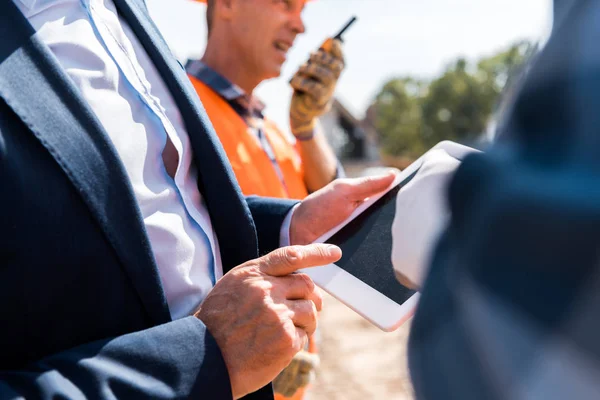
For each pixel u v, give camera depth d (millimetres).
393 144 71500
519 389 499
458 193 650
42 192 996
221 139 2229
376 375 4734
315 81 2604
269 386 1330
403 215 964
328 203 1558
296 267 1148
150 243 1108
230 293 1129
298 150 2719
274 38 2389
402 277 942
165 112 1329
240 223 1387
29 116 1008
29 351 1012
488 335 535
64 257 1009
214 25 2467
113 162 1076
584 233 510
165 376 1000
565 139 568
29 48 1062
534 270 529
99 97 1172
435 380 569
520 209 559
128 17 1392
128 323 1087
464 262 593
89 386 943
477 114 69125
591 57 564
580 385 478
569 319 497
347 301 1259
